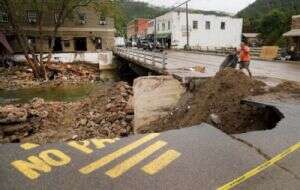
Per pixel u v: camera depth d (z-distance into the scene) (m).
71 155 5.58
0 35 42.44
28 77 32.88
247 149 5.92
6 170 5.01
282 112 8.45
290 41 32.50
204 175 4.98
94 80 33.06
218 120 9.55
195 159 5.49
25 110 14.77
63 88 27.89
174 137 6.45
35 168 5.10
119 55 38.44
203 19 56.78
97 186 4.65
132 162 5.37
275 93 10.78
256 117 9.39
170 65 21.36
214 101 10.86
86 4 37.12
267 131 6.96
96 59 43.62
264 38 70.00
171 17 54.97
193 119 10.83
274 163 5.42
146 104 13.27
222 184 4.74
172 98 13.51
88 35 49.34
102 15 40.03
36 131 13.32
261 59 28.47
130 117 14.42
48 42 47.06
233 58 15.18
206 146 6.01
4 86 28.28
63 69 36.41
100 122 14.19
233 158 5.54
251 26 81.00
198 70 17.31
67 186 4.62
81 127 13.75
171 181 4.81
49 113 15.20
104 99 17.36
